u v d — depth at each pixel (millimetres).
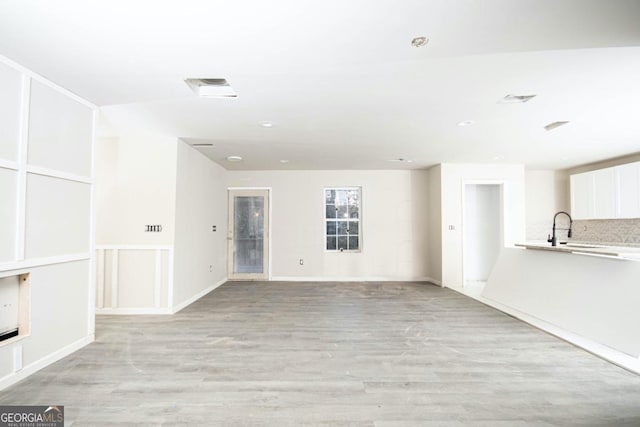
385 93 2904
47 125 2686
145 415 1999
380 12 1772
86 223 3156
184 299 4664
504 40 2055
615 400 2168
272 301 5000
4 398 2193
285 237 6914
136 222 4316
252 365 2709
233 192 6945
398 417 1984
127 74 2557
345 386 2361
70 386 2354
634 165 5234
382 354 2941
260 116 3529
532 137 4375
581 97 2986
